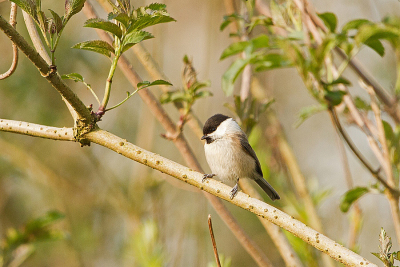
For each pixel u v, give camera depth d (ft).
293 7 22.04
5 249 25.07
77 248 41.57
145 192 35.53
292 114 48.80
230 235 44.70
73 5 14.96
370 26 17.40
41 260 41.24
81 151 45.80
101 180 44.83
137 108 46.29
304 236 15.66
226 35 45.80
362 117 23.38
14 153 43.42
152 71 26.14
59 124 43.80
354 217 23.56
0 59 43.01
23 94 42.86
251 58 21.20
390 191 19.22
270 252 40.60
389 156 19.70
